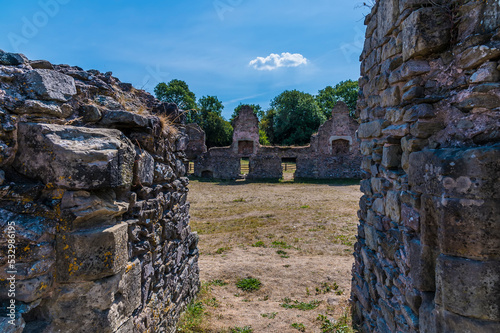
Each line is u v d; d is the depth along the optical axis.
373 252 3.62
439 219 2.10
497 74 1.97
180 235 4.47
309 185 20.22
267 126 45.97
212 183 21.23
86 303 2.31
